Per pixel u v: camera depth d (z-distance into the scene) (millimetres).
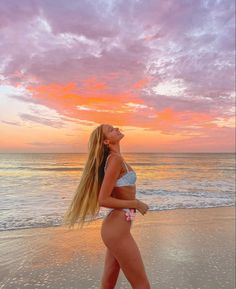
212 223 8891
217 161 67062
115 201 3061
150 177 25000
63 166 39719
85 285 4699
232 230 8141
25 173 27172
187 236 7488
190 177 25359
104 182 3109
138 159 76500
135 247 3082
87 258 5844
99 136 3336
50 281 4805
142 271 3068
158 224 8641
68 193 14062
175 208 11164
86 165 3402
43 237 7066
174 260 5832
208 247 6660
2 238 6891
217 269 5426
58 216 9141
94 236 7273
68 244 6641
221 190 16734
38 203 11367
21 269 5219
